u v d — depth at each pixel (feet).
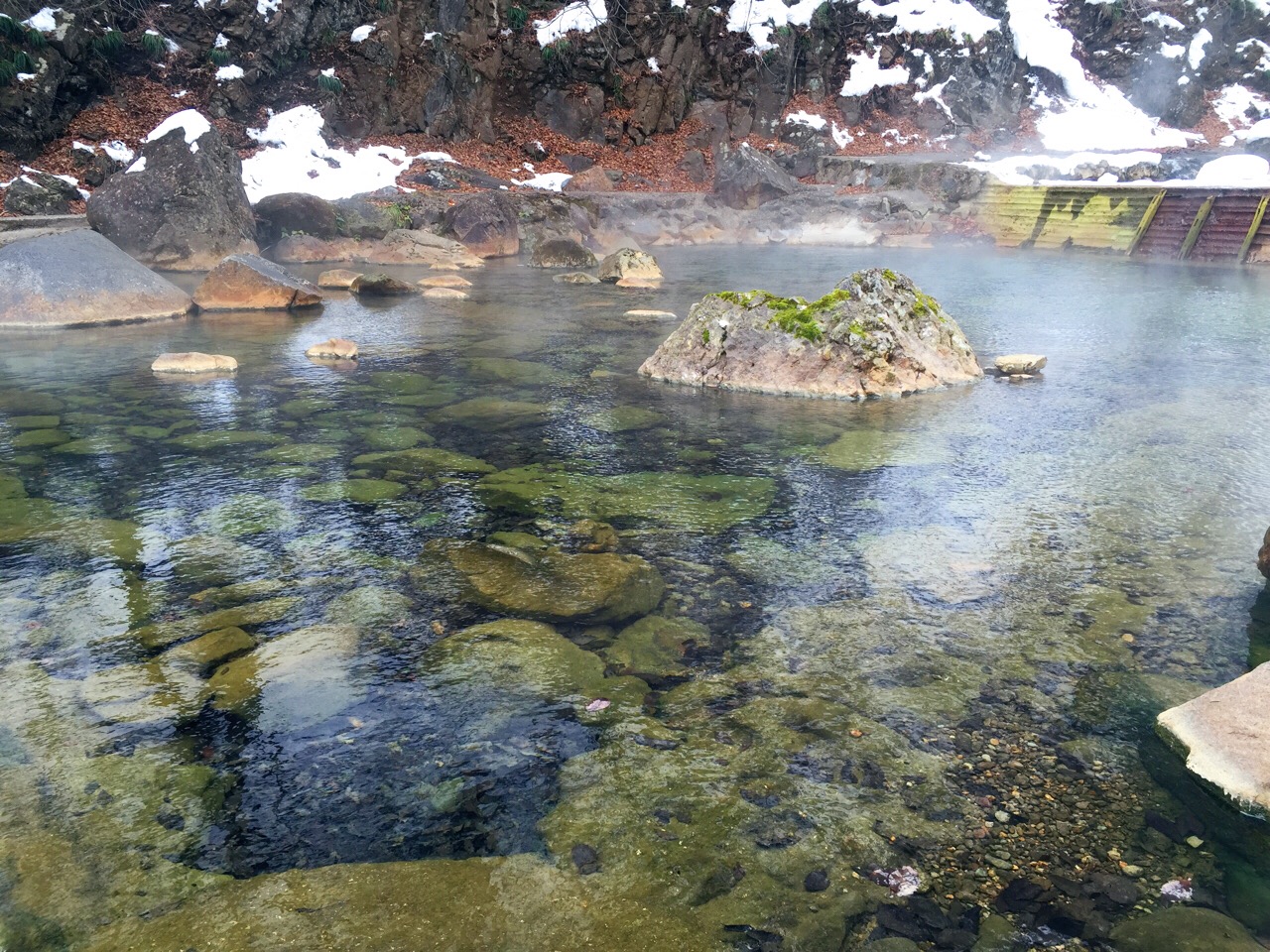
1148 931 6.51
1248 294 41.57
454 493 15.99
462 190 68.90
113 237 48.08
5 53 57.36
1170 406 21.94
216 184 50.60
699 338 24.56
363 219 57.93
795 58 88.89
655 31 84.07
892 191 74.59
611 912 6.64
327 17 71.67
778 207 73.15
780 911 6.67
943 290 42.93
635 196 72.43
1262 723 8.41
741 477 16.87
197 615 11.47
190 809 7.81
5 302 32.83
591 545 13.73
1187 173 76.23
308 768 8.41
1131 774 8.36
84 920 6.54
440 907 6.68
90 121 61.67
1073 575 12.67
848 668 10.21
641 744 8.81
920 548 13.62
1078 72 92.89
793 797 8.00
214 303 37.50
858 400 22.71
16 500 15.60
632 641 10.86
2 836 7.38
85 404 22.03
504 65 81.05
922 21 89.25
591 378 24.88
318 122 70.44
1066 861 7.26
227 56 67.51
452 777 8.28
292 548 13.57
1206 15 95.40
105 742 8.77
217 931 6.44
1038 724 9.15
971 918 6.64
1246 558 13.20
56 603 11.76
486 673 10.11
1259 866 7.20
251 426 20.08
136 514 14.99
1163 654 10.52
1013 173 76.59
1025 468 17.34
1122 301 39.19
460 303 39.14
